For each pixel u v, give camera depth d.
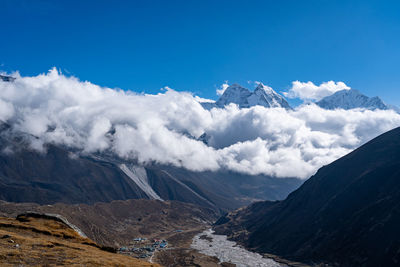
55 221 100.69
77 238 86.19
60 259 55.28
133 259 70.00
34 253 56.72
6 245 59.41
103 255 66.31
